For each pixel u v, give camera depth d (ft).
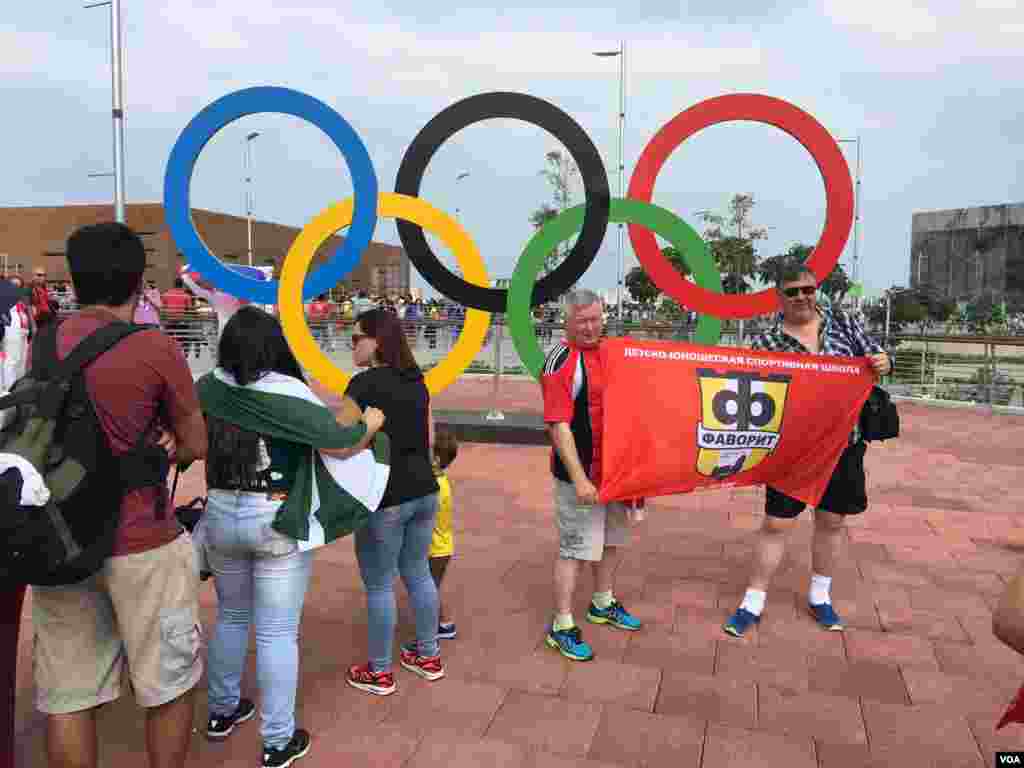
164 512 7.24
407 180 25.08
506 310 25.21
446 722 9.96
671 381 11.74
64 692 7.11
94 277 7.07
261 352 8.25
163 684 7.30
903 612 13.61
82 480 6.50
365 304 64.54
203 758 9.14
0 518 6.08
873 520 19.22
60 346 6.84
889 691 10.90
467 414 32.30
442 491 12.07
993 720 10.19
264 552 8.55
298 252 24.13
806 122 22.81
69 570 6.51
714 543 17.33
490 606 13.73
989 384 40.70
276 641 8.73
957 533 18.15
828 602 13.12
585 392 11.47
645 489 11.73
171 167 23.57
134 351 6.87
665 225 24.17
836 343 12.76
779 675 11.32
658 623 13.10
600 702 10.50
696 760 9.23
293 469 8.57
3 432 6.59
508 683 10.98
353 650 11.91
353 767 8.98
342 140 23.72
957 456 27.50
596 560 11.82
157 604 7.18
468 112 24.68
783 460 12.39
